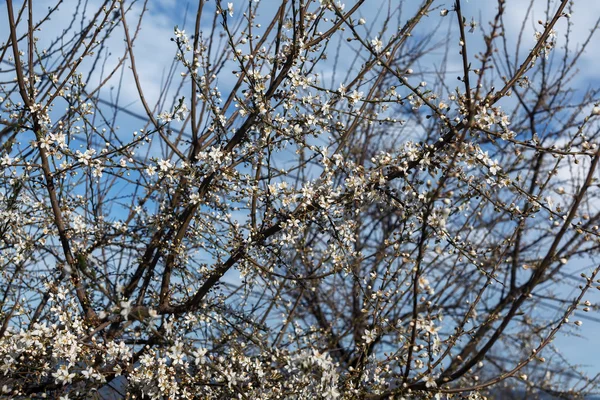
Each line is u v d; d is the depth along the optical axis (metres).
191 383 3.42
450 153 3.18
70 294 3.49
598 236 3.05
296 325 4.30
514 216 3.33
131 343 3.63
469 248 3.56
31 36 3.41
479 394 2.95
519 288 6.22
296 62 3.43
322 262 3.71
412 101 3.32
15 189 3.53
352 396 3.16
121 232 3.47
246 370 3.57
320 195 3.52
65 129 3.71
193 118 3.71
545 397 7.07
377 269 5.01
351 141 5.92
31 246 3.47
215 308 3.71
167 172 3.49
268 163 3.48
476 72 2.72
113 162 3.41
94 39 3.63
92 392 3.51
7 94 3.58
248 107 3.35
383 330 3.38
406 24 3.71
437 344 2.69
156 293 3.63
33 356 3.31
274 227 3.54
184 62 3.40
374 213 6.05
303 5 3.40
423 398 2.83
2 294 3.63
